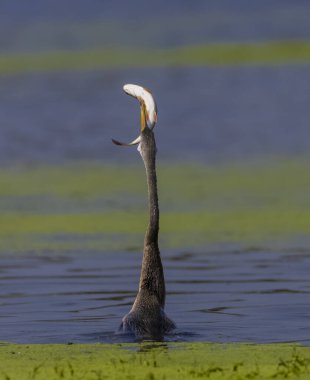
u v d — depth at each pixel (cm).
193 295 1891
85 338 1537
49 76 6400
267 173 3550
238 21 8881
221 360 1365
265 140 4416
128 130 4759
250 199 3020
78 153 4191
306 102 5369
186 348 1447
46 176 3606
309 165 3719
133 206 2936
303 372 1293
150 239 1547
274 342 1495
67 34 8394
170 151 4228
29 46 7800
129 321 1537
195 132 4659
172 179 3478
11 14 10000
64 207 2939
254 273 2089
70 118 5062
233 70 6469
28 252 2338
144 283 1551
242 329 1591
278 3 10131
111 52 7344
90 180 3484
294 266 2152
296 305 1781
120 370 1312
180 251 2334
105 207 2930
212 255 2286
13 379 1281
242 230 2567
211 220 2711
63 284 2009
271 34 7962
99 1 10619
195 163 3875
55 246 2402
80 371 1312
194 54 7119
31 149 4300
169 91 5834
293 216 2741
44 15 9825
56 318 1698
